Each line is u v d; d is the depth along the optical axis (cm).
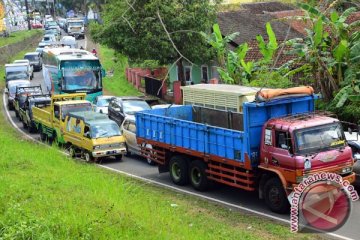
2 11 4834
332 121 1412
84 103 2425
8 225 897
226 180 1545
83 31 7594
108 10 3231
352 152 1552
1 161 1569
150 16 3000
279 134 1377
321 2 2580
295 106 1520
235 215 1378
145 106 2597
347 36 2212
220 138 1524
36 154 1839
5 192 1124
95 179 1471
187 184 1722
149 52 3098
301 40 2367
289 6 4947
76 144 2208
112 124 2178
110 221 988
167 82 3547
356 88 2091
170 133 1733
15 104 3369
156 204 1353
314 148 1361
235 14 3797
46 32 7725
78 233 903
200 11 3100
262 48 2400
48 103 2781
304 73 2559
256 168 1453
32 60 5509
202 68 3491
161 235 959
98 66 3130
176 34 3047
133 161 2145
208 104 1738
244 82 2548
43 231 880
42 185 1262
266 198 1425
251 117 1437
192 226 1166
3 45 6078
